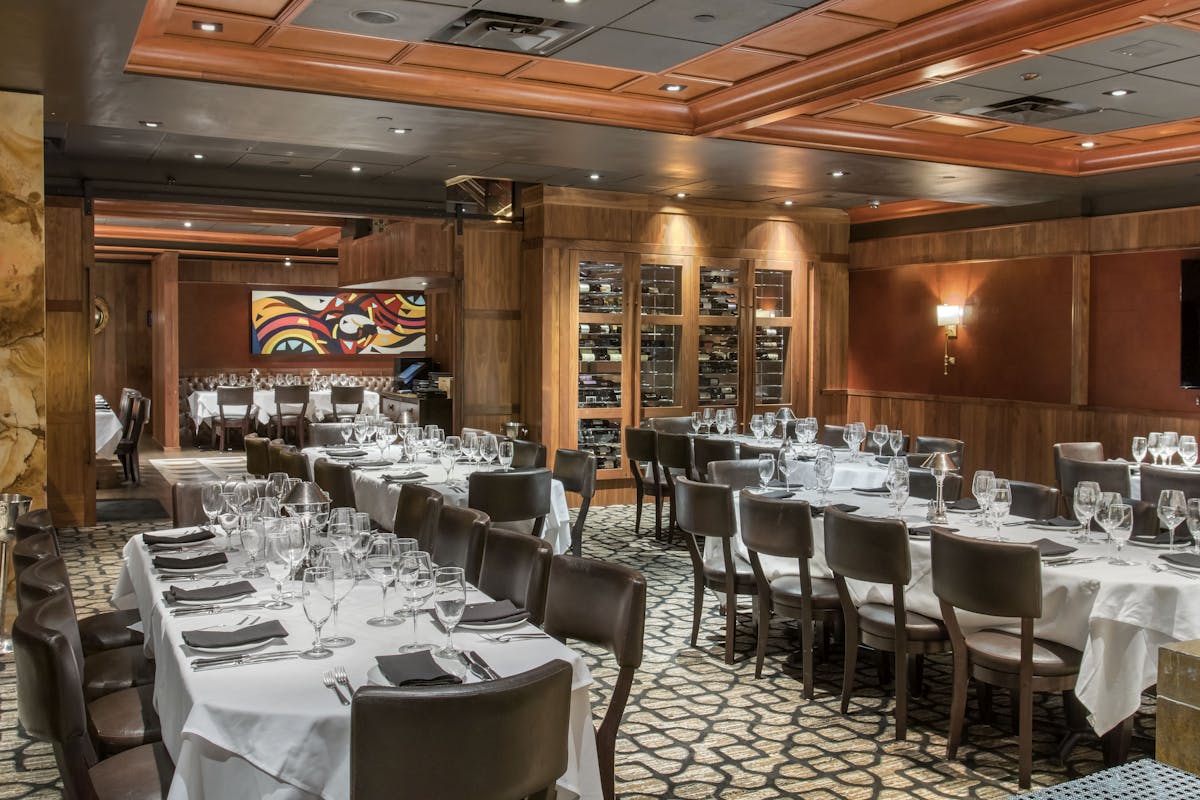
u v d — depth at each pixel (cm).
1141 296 957
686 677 506
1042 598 375
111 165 873
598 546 829
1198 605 359
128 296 1703
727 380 1130
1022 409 1059
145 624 373
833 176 902
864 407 1240
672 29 546
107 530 877
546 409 1031
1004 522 483
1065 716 427
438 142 756
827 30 558
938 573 388
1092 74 609
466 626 304
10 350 609
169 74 571
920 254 1157
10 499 541
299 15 525
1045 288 1033
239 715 238
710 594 673
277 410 1434
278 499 418
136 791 268
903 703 424
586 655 541
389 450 786
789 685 494
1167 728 189
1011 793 374
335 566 282
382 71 623
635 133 723
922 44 555
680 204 1085
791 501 465
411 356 1836
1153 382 948
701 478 809
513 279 1063
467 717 202
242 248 1520
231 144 805
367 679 259
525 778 213
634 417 1072
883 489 591
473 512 415
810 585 470
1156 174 865
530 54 594
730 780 386
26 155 605
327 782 237
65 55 528
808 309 1179
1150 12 479
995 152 842
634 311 1065
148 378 1725
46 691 244
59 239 863
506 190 1079
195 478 1196
